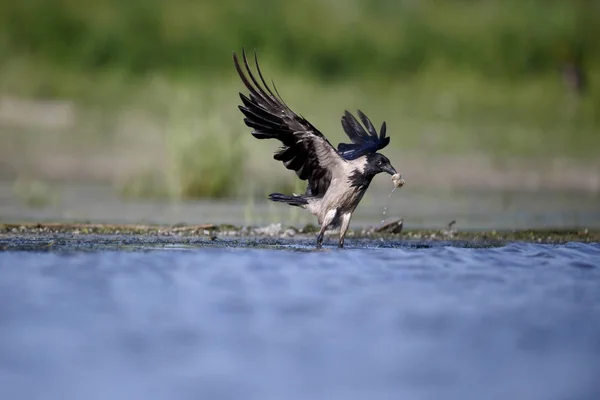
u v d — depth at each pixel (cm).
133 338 920
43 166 2406
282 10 3303
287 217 1847
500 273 1234
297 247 1426
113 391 782
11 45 3014
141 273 1189
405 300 1080
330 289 1125
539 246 1483
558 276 1219
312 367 854
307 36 3222
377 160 1358
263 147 2444
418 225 1794
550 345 927
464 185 2436
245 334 941
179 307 1029
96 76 2938
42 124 2633
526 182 2488
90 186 2284
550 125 2880
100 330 946
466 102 2998
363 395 787
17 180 2281
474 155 2645
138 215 1844
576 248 1460
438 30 3381
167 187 2228
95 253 1320
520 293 1124
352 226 1744
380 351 900
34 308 1012
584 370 859
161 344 905
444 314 1026
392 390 804
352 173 1351
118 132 2623
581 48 3372
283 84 2981
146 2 3228
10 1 3138
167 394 779
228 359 867
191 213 1886
